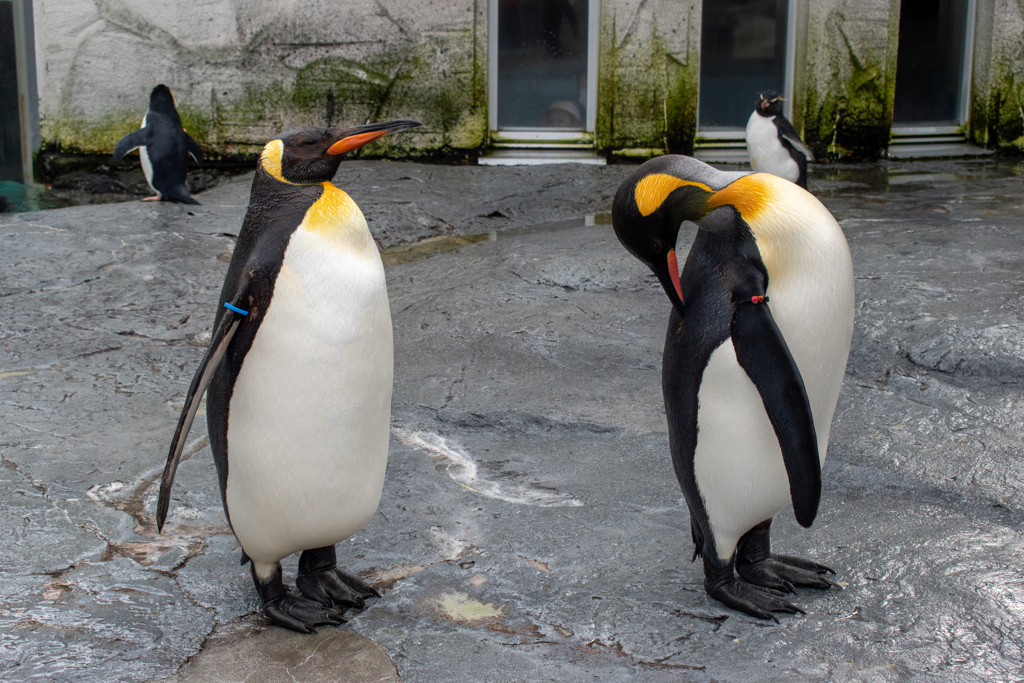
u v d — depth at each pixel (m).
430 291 5.90
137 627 2.55
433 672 2.33
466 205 8.68
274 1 10.20
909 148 11.91
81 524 3.11
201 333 5.31
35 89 10.79
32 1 10.45
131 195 10.27
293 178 2.38
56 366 4.77
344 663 2.38
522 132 11.15
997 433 3.68
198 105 10.48
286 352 2.27
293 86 10.52
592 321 5.20
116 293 5.82
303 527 2.46
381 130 2.44
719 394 2.32
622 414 4.09
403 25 10.36
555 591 2.73
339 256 2.29
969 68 11.94
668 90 10.75
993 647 2.36
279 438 2.33
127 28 10.19
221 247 6.93
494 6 10.67
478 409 4.14
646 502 3.29
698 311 2.35
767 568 2.70
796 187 2.30
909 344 4.50
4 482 3.41
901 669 2.29
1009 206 8.05
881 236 6.71
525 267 6.20
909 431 3.75
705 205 2.27
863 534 2.99
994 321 4.55
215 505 3.28
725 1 11.15
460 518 3.20
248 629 2.56
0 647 2.44
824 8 10.80
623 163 10.96
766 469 2.39
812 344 2.30
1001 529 2.98
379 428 2.47
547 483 3.47
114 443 3.83
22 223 7.38
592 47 10.86
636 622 2.55
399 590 2.74
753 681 2.27
